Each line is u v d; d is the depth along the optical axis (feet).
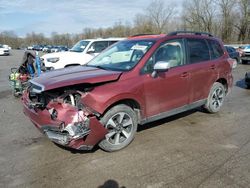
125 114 14.11
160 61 14.89
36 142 15.37
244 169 12.27
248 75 30.37
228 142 15.25
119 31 207.72
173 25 199.21
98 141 12.99
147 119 15.39
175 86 16.37
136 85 14.23
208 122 18.58
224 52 20.85
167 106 16.21
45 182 11.44
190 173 11.98
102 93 12.96
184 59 17.30
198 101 18.62
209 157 13.44
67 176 11.87
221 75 20.10
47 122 12.69
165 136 16.08
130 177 11.74
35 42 312.91
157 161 13.07
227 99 25.57
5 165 12.81
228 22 184.24
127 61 15.57
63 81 12.69
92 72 14.35
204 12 185.47
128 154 13.82
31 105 13.48
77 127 12.12
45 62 33.04
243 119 19.31
